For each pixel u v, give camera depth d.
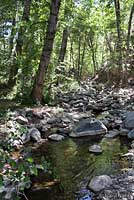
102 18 35.56
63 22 20.94
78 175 8.21
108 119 14.12
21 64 17.55
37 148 10.40
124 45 32.06
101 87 30.59
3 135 10.12
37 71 16.80
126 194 7.07
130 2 30.41
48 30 16.25
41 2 19.36
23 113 13.98
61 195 7.07
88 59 60.75
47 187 7.43
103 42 55.28
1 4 23.17
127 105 17.66
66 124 13.48
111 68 32.50
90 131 12.06
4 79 21.06
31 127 12.42
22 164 4.73
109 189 7.33
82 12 34.31
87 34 50.06
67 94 23.58
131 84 28.58
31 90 17.02
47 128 12.84
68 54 59.78
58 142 11.22
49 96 17.88
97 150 10.12
